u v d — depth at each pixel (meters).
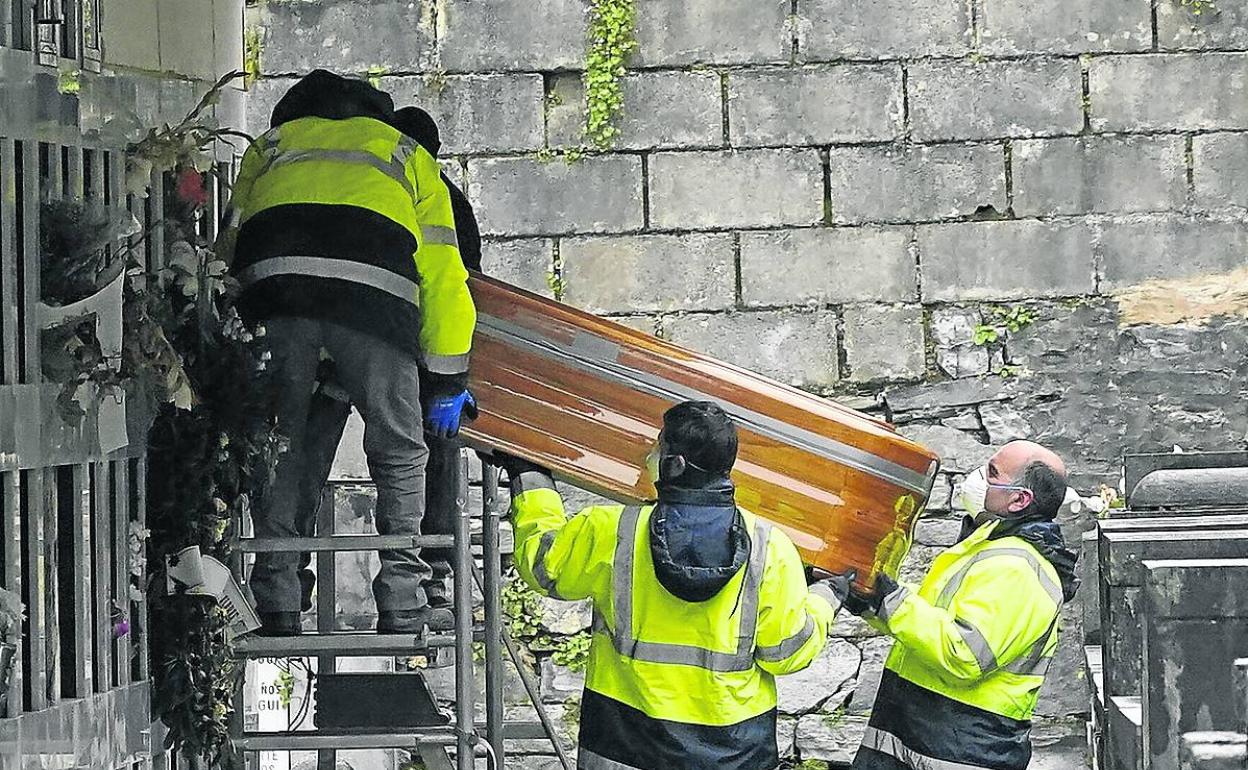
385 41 29.55
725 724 17.52
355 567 29.67
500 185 29.64
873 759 20.30
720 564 17.25
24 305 15.25
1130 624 20.98
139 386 17.19
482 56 29.55
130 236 16.98
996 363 29.53
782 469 19.94
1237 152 29.28
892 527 19.88
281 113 18.64
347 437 29.61
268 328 17.83
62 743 15.59
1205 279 29.33
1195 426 29.30
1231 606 17.53
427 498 20.30
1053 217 29.44
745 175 29.61
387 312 17.64
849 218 29.55
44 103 15.62
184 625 17.73
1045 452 19.91
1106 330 29.41
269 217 17.88
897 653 20.31
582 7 29.58
